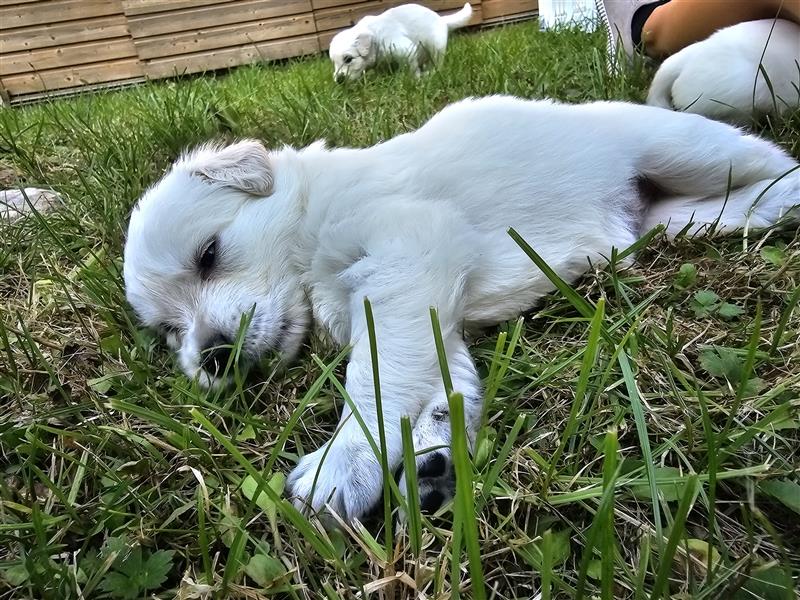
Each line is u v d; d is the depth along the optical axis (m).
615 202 0.42
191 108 0.81
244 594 0.22
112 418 0.32
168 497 0.27
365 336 0.31
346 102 0.87
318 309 0.38
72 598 0.22
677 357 0.31
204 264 0.38
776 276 0.35
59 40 1.86
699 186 0.44
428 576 0.22
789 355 0.30
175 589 0.23
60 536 0.25
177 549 0.25
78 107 1.01
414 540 0.21
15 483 0.29
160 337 0.40
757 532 0.23
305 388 0.34
